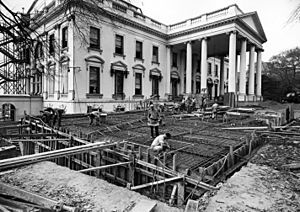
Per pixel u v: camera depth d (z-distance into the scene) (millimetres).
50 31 18906
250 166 5246
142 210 3068
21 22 5125
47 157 4949
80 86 18016
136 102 22641
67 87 18266
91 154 7164
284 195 3592
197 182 4523
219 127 11477
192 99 20281
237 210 3066
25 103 16719
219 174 5375
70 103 17500
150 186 5090
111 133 9586
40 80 21438
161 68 26516
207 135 9328
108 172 6703
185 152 6695
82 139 7898
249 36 25031
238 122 13250
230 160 5938
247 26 23203
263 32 26891
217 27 22672
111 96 20547
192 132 9961
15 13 4922
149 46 24859
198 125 12062
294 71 38750
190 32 24766
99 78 19594
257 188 3861
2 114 16047
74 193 3680
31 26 5805
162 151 6191
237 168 5941
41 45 6125
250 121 13523
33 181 4188
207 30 23453
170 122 13055
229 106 20641
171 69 28438
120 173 6328
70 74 17609
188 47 25234
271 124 11648
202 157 6246
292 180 4277
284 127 10828
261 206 3193
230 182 4137
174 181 4648
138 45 23828
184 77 30594
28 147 11422
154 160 5621
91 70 19062
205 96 21656
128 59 22266
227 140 8336
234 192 3674
